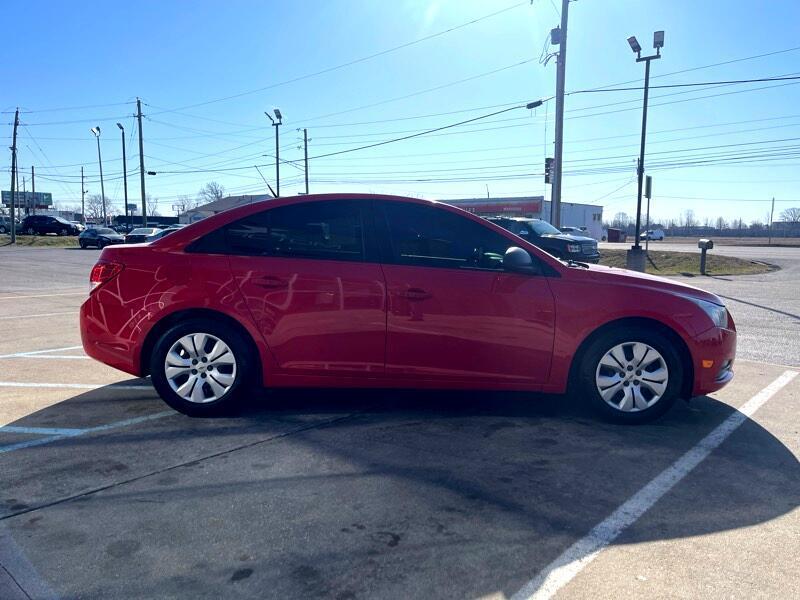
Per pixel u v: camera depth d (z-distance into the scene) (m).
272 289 4.75
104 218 68.06
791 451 4.25
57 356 7.06
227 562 2.85
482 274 4.77
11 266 22.80
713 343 4.72
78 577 2.74
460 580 2.73
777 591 2.66
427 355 4.76
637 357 4.73
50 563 2.84
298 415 4.93
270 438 4.41
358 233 4.86
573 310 4.71
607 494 3.56
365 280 4.73
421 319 4.72
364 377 4.81
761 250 37.72
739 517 3.31
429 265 4.81
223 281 4.77
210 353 4.82
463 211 4.93
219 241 4.88
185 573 2.77
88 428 4.61
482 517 3.28
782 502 3.48
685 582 2.72
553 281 4.78
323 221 4.89
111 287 4.85
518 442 4.38
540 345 4.75
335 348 4.77
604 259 28.42
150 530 3.13
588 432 4.60
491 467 3.93
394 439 4.41
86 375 6.18
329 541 3.03
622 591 2.66
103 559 2.88
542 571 2.80
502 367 4.78
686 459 4.09
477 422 4.80
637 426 4.75
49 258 28.48
